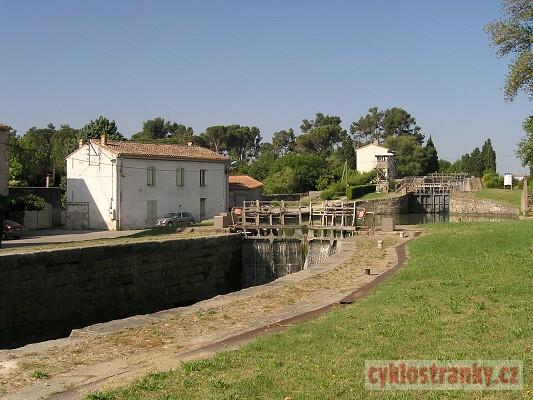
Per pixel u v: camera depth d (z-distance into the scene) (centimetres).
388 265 1997
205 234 3117
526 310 1118
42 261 1958
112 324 1209
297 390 727
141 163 4644
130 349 1016
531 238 2164
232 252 3105
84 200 4662
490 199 6375
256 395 712
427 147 12081
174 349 1010
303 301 1434
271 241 3231
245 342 1038
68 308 2059
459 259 1859
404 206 7175
